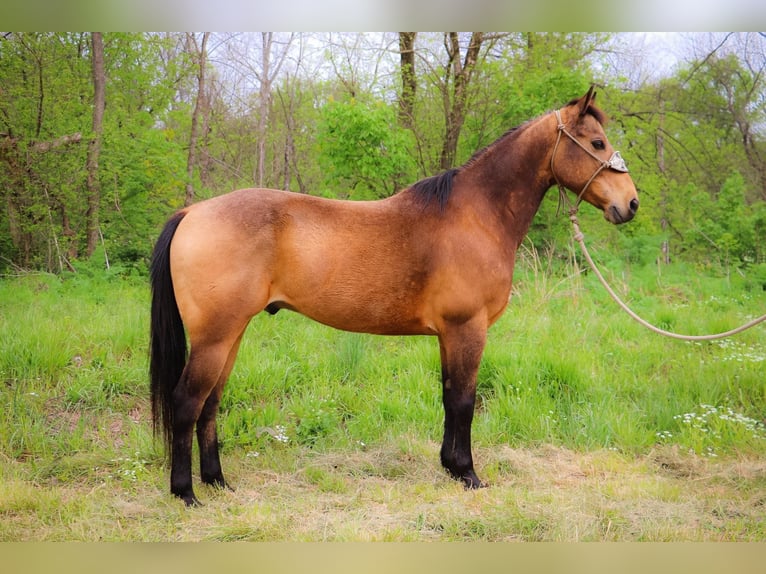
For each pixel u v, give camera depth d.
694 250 11.45
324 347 6.03
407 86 10.13
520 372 5.45
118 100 10.29
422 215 3.97
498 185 4.12
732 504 3.89
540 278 8.48
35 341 5.58
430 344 6.01
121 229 9.30
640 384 5.67
